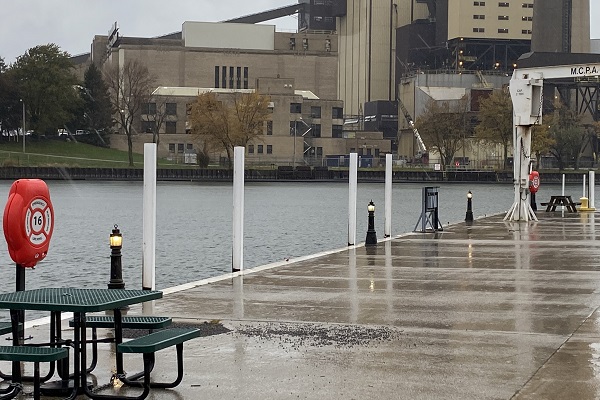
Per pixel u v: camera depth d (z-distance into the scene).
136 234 71.31
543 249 31.98
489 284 22.58
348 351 14.52
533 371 13.06
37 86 179.62
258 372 13.14
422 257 29.33
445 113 194.88
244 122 184.75
